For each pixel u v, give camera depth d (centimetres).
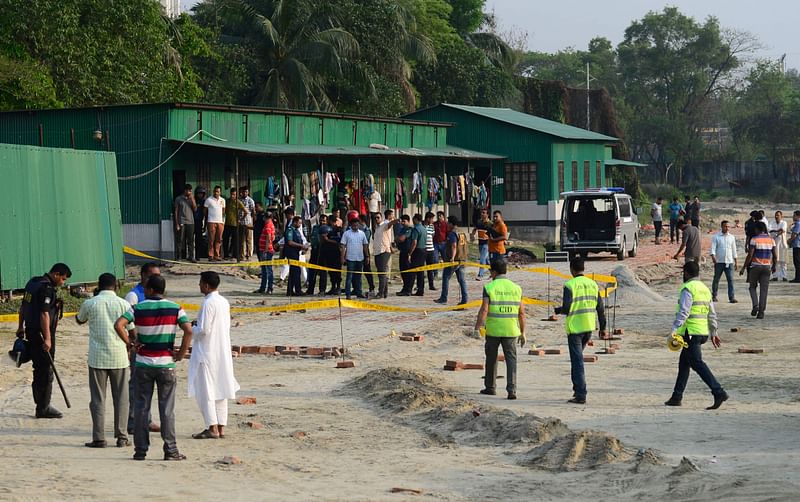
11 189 2236
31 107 3653
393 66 6047
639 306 2658
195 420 1318
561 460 1048
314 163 3897
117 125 3312
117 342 1150
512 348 1451
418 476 1002
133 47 4219
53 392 1510
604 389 1517
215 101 5275
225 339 1206
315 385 1567
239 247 3291
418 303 2625
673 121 11881
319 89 5438
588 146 5309
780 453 1059
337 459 1084
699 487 890
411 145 4588
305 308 2383
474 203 4806
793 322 2289
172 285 2884
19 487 908
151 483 949
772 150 12262
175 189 3356
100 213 2552
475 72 6875
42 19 3816
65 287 2433
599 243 3828
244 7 5366
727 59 12444
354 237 2684
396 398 1409
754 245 2367
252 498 894
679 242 5075
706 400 1428
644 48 12506
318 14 5550
